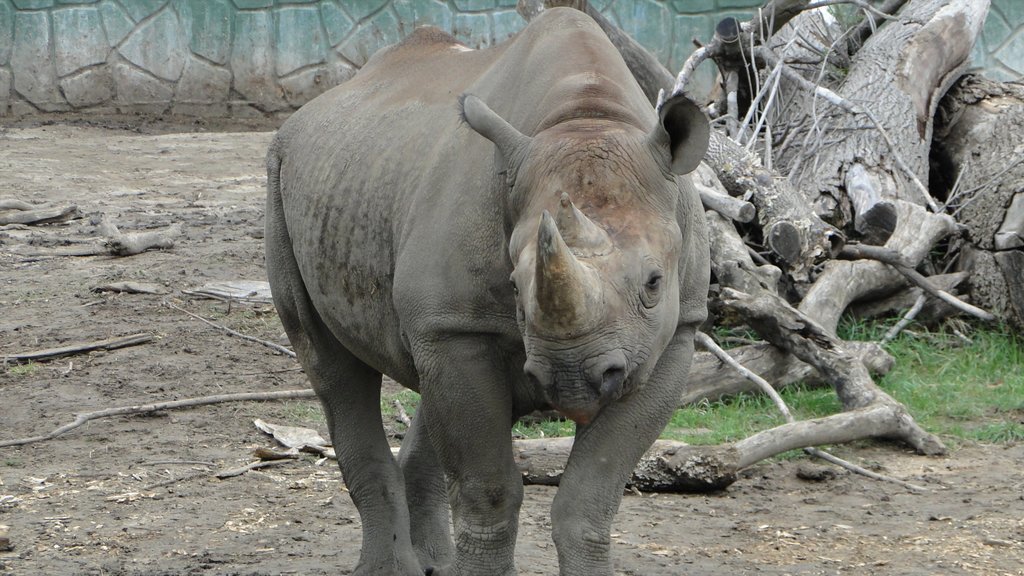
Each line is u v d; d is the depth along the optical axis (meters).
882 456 20.88
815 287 25.81
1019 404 23.14
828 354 22.67
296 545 16.47
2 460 20.56
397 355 13.83
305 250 14.95
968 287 27.27
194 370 26.17
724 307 23.53
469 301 12.02
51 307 30.91
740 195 26.81
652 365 10.56
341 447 15.51
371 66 16.41
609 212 10.45
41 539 16.69
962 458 20.77
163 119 64.44
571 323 9.53
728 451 18.89
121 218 41.38
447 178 12.52
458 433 12.30
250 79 64.88
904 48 31.86
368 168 14.04
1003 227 26.52
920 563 15.69
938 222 26.98
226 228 40.38
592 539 11.90
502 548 12.48
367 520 15.21
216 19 64.62
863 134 29.81
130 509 18.09
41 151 54.44
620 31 29.38
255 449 21.34
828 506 18.28
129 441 21.70
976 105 32.41
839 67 33.22
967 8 32.78
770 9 31.23
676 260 10.77
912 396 23.44
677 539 16.64
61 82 64.75
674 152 10.95
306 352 15.98
